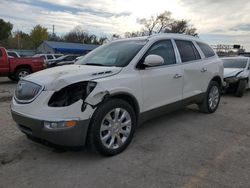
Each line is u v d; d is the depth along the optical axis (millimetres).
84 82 3475
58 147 3496
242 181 3135
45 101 3336
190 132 4883
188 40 5547
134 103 4047
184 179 3174
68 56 21766
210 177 3221
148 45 4441
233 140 4496
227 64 9984
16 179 3170
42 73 3846
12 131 4812
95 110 3465
